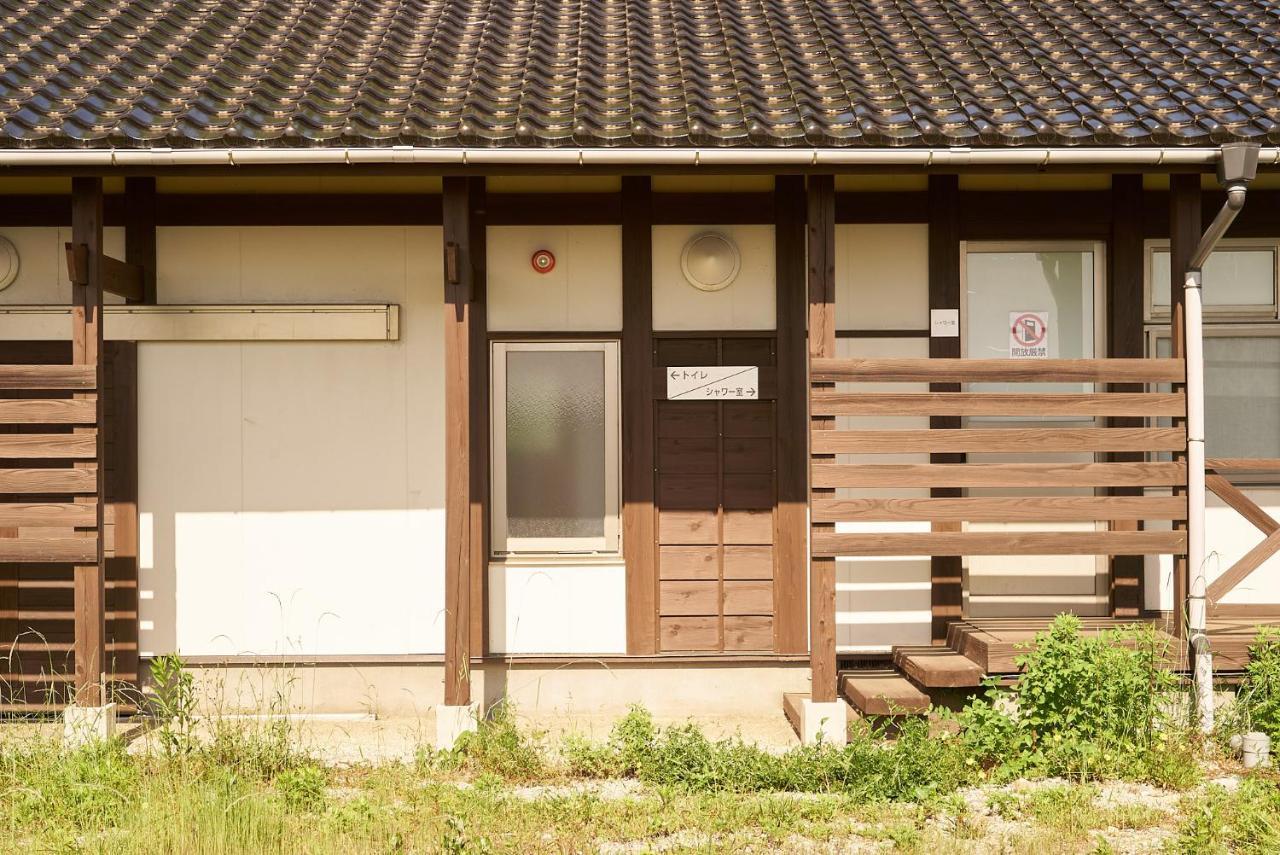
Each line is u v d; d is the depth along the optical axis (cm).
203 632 704
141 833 460
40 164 586
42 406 604
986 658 613
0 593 701
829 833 480
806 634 701
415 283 712
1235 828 468
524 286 711
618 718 684
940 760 547
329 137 594
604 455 713
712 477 709
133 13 772
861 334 714
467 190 620
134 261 704
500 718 641
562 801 511
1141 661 585
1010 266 727
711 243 707
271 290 711
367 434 710
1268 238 721
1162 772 538
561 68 721
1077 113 633
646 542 703
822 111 640
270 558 707
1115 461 729
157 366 709
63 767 546
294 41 744
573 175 620
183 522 707
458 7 841
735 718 686
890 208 714
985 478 617
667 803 516
